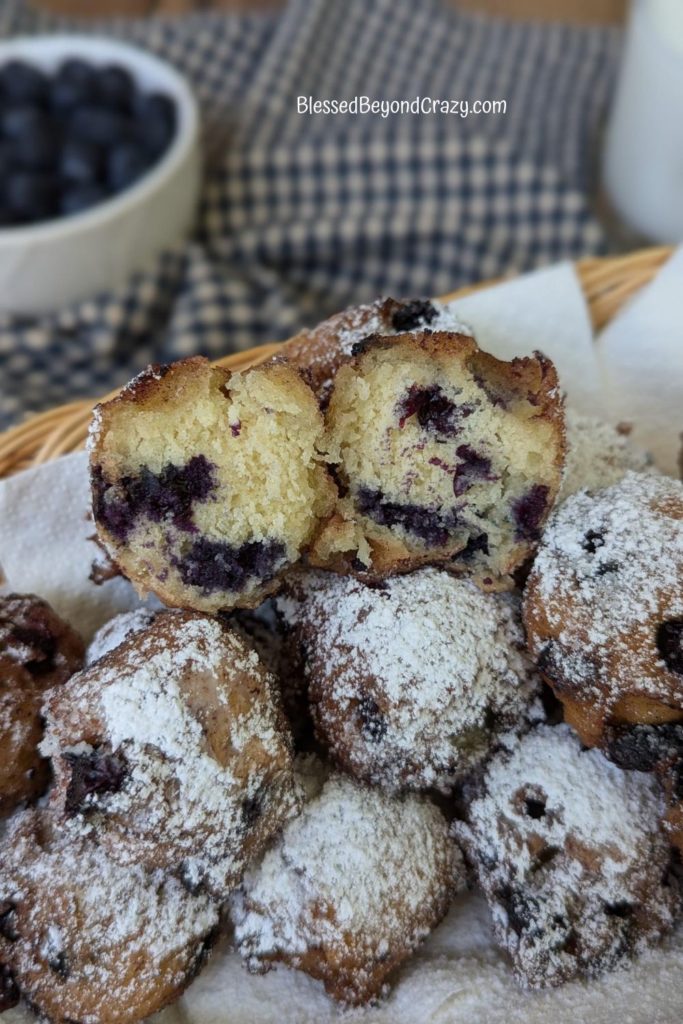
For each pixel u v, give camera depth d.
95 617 0.21
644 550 0.18
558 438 0.18
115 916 0.17
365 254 0.37
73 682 0.17
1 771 0.18
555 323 0.23
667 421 0.23
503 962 0.18
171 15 0.46
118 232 0.33
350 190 0.37
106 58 0.36
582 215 0.36
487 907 0.19
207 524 0.18
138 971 0.17
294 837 0.18
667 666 0.17
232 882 0.17
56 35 0.41
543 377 0.18
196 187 0.36
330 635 0.19
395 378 0.18
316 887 0.18
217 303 0.35
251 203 0.37
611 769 0.18
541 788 0.18
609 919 0.18
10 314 0.34
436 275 0.37
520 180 0.37
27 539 0.21
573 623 0.18
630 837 0.18
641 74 0.33
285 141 0.38
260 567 0.18
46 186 0.33
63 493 0.21
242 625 0.20
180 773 0.16
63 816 0.17
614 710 0.17
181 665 0.17
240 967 0.18
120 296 0.34
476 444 0.18
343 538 0.18
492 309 0.23
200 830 0.16
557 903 0.18
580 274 0.24
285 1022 0.18
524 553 0.19
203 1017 0.18
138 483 0.18
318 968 0.18
